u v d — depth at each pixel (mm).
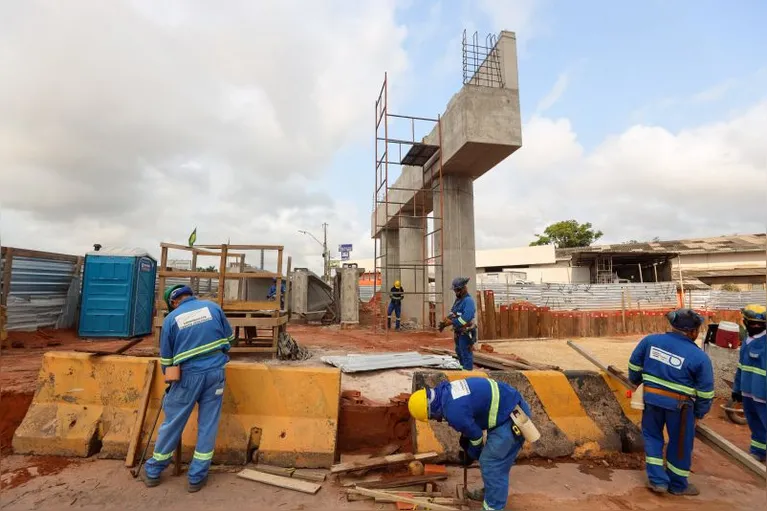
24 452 4488
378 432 4961
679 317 4164
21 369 6348
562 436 4828
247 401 4676
